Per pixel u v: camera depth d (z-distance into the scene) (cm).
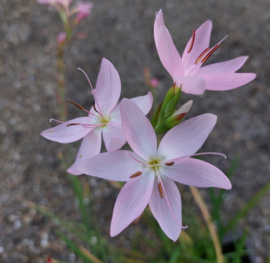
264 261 22
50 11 36
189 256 18
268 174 26
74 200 25
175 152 11
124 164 11
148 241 21
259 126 28
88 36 34
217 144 28
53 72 32
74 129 13
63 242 23
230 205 25
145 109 12
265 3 36
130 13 36
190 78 11
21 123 29
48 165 27
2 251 23
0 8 37
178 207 11
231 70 13
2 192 25
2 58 33
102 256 18
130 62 32
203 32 13
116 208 11
